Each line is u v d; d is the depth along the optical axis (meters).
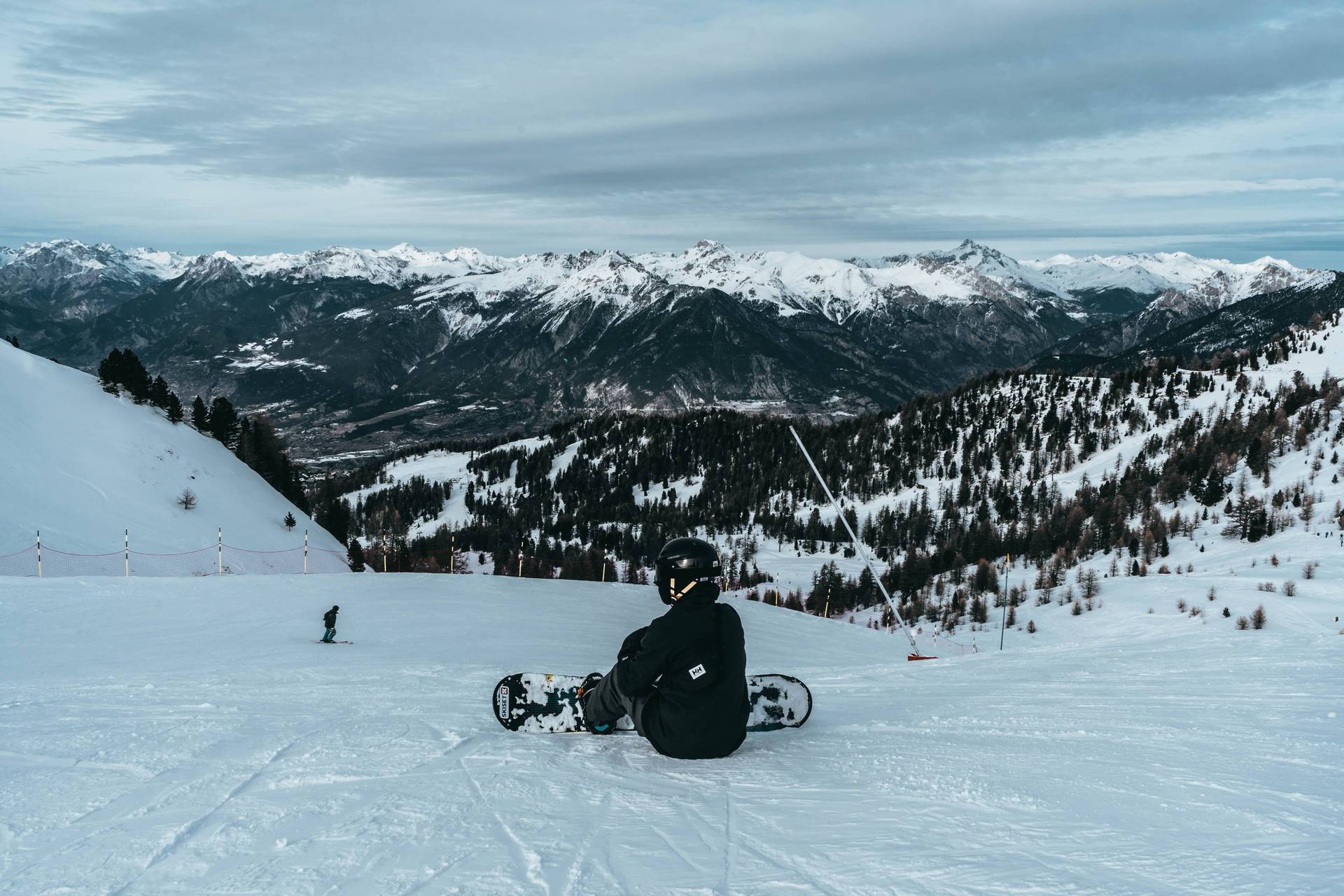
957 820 2.79
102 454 56.19
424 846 2.70
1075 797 3.01
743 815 3.00
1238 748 3.82
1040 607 123.81
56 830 2.93
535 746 4.41
